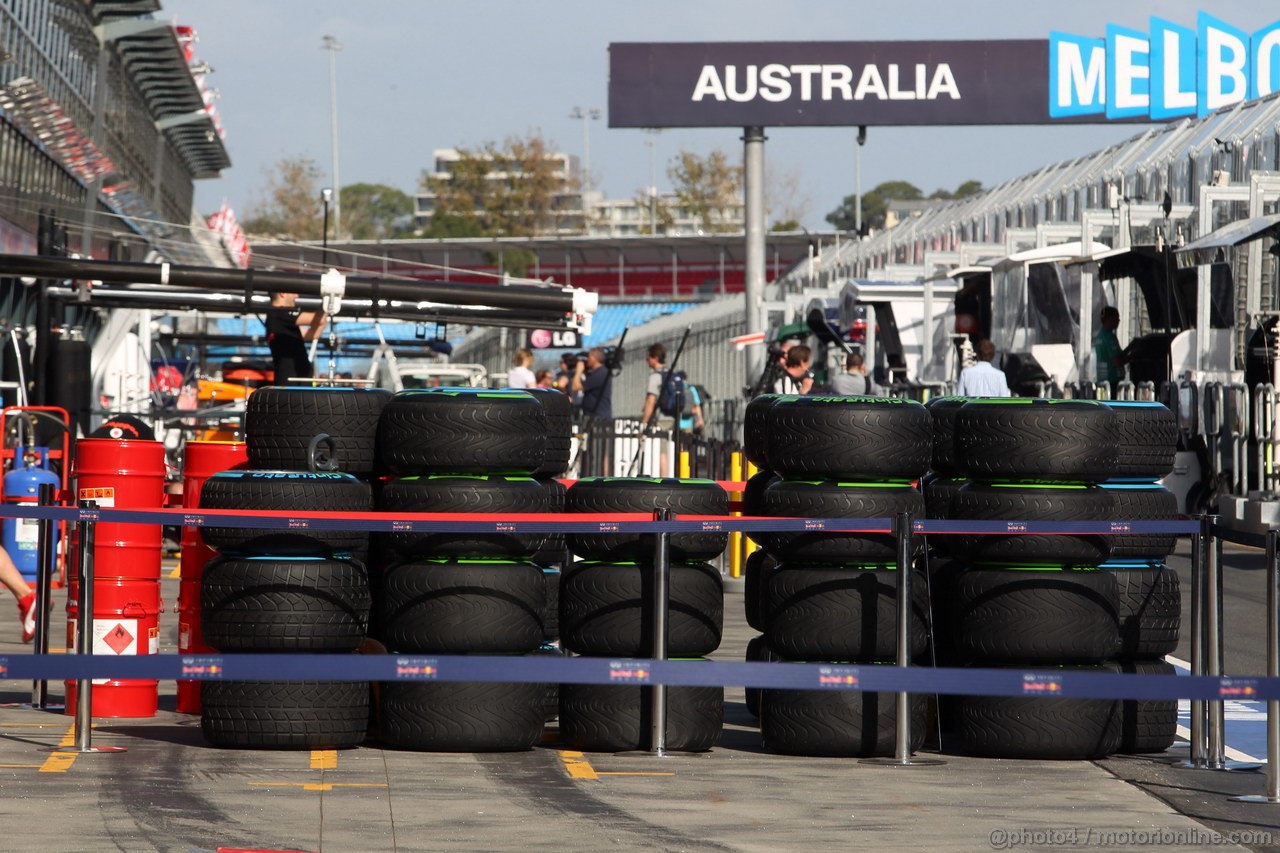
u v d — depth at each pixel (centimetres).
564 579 2916
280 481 2825
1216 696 2003
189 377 12369
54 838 2112
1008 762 2816
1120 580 2948
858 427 2842
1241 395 6438
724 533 2928
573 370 9494
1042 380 8144
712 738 2894
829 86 13750
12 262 4662
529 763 2739
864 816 2348
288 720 2770
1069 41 13612
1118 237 8750
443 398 2866
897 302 10444
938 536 2948
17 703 3378
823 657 2830
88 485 3147
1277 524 6028
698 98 13712
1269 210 7950
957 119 13725
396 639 2811
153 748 2812
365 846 2105
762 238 13412
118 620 3147
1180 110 12812
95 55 12156
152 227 11219
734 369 13988
